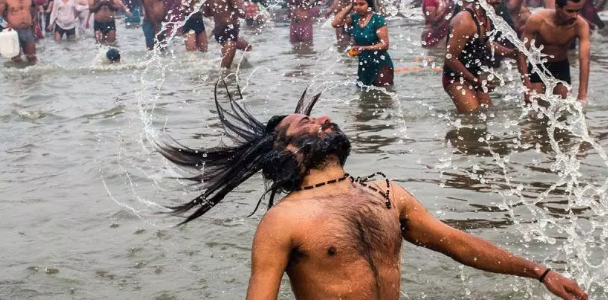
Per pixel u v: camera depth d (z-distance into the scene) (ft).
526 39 28.60
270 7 85.40
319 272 9.41
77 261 16.08
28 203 20.26
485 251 10.57
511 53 28.73
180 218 18.33
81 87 40.57
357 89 34.68
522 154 22.62
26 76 46.55
